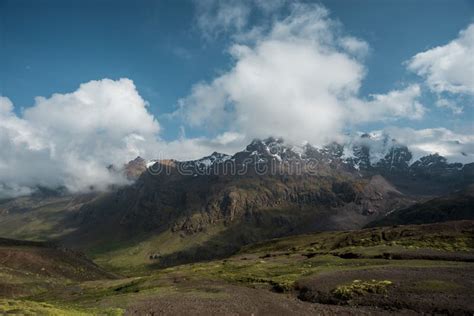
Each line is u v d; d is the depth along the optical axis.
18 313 72.94
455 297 78.88
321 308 87.56
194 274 167.38
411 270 106.62
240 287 122.31
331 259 161.50
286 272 145.25
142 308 94.25
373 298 87.25
